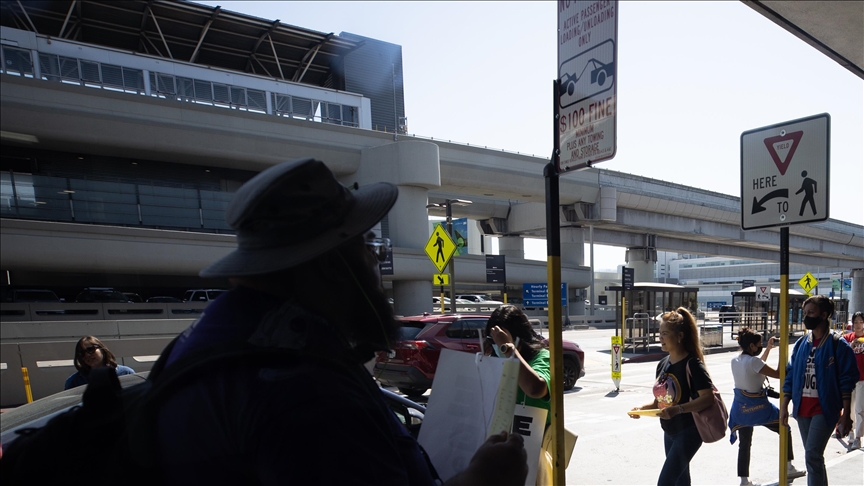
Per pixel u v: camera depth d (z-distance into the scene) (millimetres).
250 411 841
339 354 954
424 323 9117
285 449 808
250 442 841
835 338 3723
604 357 18094
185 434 877
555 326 1935
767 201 3486
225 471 863
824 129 3199
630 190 36688
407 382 8625
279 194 928
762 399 4664
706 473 5273
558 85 1930
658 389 3621
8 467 950
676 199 39562
